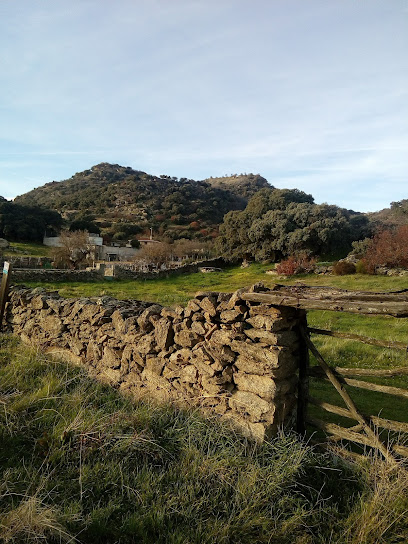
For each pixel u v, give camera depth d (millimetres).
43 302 7750
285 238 32094
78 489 3410
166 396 5117
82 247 33656
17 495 3244
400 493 3305
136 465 3826
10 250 43469
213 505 3336
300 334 4570
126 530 3033
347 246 34219
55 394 5230
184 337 4969
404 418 5293
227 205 108375
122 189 105312
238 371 4473
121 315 5980
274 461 3797
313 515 3273
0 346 7695
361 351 8633
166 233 73875
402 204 65062
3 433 4117
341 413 4242
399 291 4012
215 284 24016
